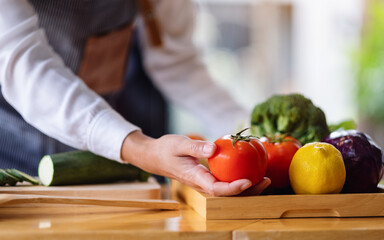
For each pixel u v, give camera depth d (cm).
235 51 427
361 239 71
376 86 412
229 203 78
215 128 174
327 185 81
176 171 82
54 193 92
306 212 81
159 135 180
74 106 95
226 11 422
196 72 171
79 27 133
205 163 96
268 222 76
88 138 94
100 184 102
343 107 441
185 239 68
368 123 425
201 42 404
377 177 87
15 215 80
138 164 90
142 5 152
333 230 71
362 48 425
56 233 66
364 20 436
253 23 427
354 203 81
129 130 91
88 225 72
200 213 82
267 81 434
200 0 418
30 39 99
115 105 160
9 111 132
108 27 140
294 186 83
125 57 153
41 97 96
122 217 79
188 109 175
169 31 165
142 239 68
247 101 431
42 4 126
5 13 99
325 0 438
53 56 103
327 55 443
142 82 174
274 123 101
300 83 443
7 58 97
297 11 438
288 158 87
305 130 99
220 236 69
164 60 166
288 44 440
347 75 434
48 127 98
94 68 142
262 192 89
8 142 137
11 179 97
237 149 77
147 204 86
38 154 136
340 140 89
